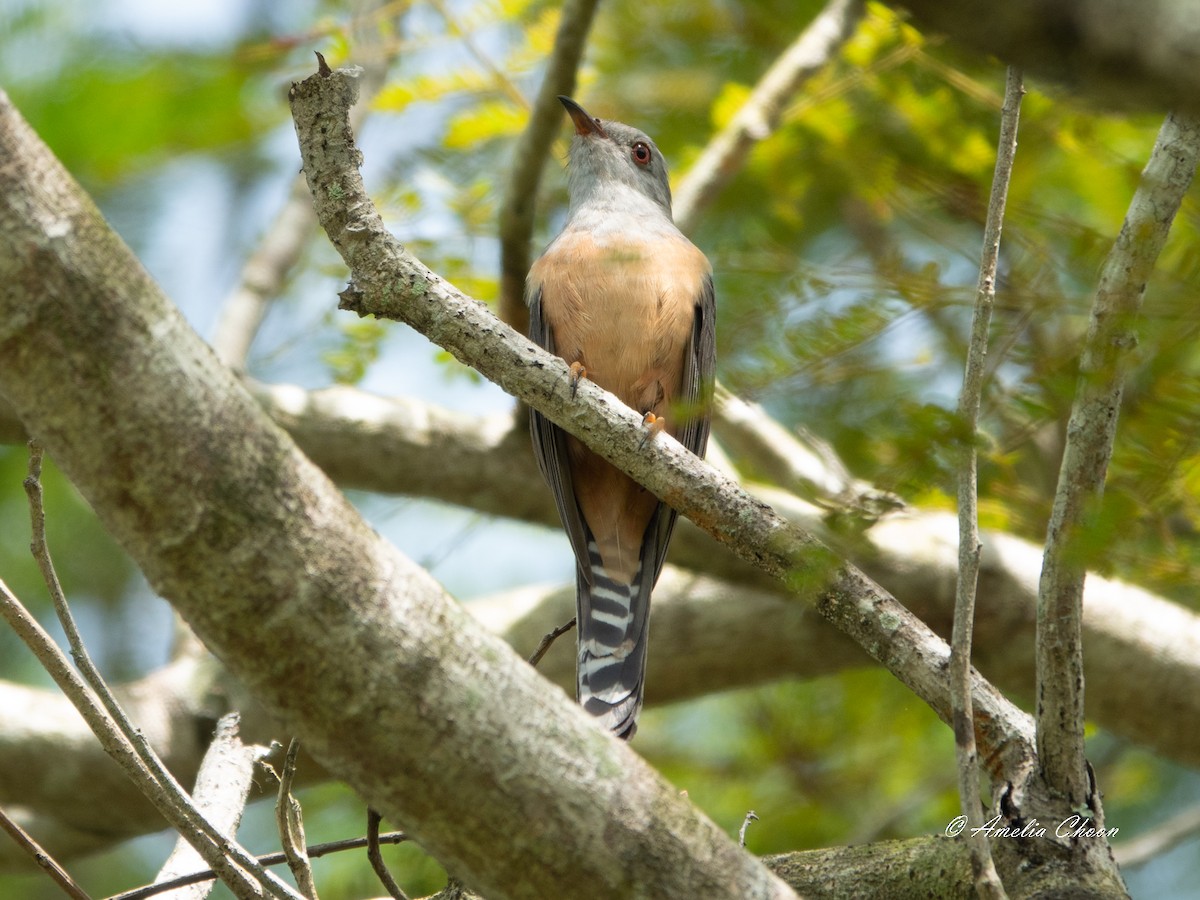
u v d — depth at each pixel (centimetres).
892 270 823
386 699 484
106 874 1401
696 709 1440
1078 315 784
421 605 493
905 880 696
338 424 1219
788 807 1321
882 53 1101
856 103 1164
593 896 512
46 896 1382
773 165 1189
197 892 732
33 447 605
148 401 450
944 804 1287
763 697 1398
